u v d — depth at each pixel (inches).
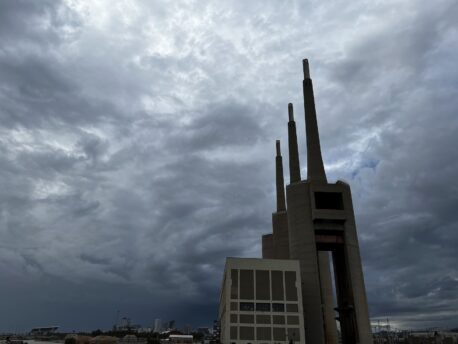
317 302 3976.4
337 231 4308.6
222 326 4790.8
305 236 4227.4
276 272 3900.1
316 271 4079.7
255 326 3641.7
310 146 4805.6
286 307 3747.5
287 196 4552.2
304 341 3629.4
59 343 6791.3
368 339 3828.7
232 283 3804.1
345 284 4237.2
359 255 4192.9
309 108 5004.9
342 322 4220.0
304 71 5236.2
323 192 4350.4
